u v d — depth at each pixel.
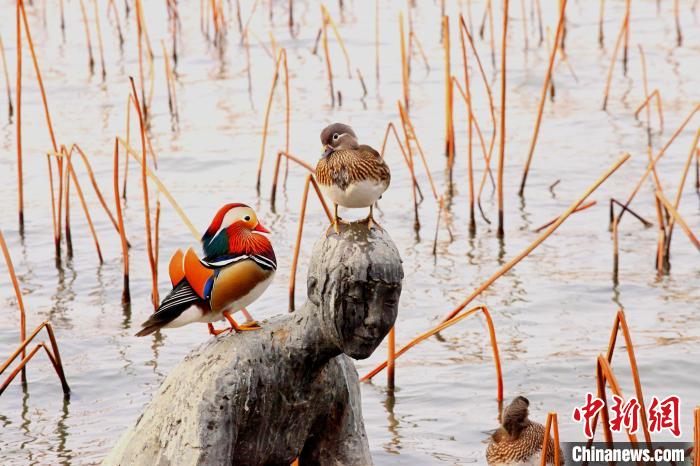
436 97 24.41
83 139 21.86
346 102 24.22
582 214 17.11
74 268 15.21
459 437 10.04
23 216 16.89
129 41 30.25
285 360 6.05
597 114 22.67
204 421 5.92
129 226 17.00
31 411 10.87
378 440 9.98
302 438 6.32
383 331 5.79
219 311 6.07
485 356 11.93
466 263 15.10
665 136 20.94
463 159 20.11
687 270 14.54
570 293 13.82
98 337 12.77
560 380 11.20
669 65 26.33
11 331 12.98
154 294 13.34
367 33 30.55
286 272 14.82
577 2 33.41
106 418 10.69
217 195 18.47
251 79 26.53
